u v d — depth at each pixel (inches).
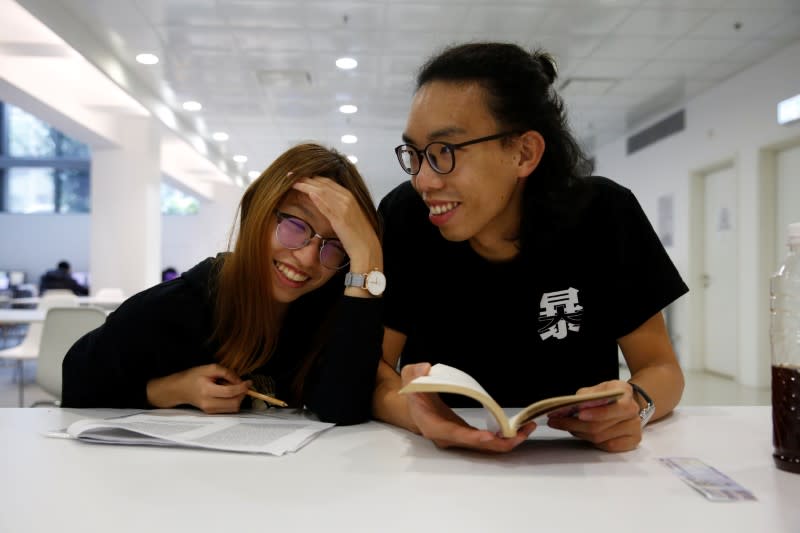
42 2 187.5
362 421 43.9
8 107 602.9
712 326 283.7
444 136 39.6
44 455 32.5
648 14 194.2
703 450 35.3
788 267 31.5
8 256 599.5
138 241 344.5
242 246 45.7
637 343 49.7
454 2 186.2
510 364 51.4
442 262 50.1
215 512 24.8
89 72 270.2
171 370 48.1
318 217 46.1
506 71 40.3
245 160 470.9
